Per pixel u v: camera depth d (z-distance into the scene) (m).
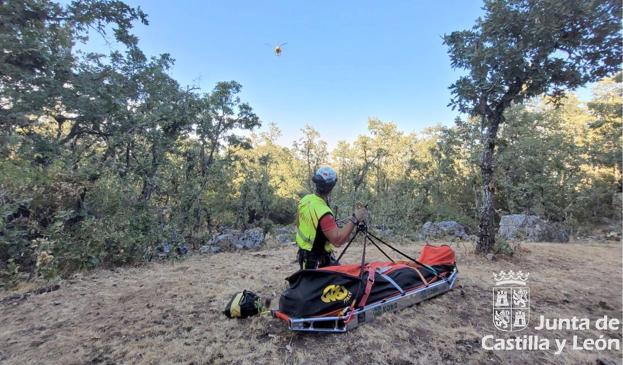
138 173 7.08
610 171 18.02
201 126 11.80
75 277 4.70
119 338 2.76
